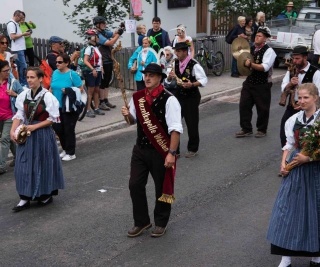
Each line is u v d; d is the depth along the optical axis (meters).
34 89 6.25
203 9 21.88
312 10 18.38
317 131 4.39
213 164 8.04
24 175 6.26
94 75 10.44
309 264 4.97
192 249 5.34
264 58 8.95
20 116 6.35
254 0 17.50
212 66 15.62
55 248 5.39
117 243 5.48
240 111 9.50
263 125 9.48
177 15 20.12
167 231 5.75
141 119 5.31
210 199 6.66
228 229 5.80
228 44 16.53
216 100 13.05
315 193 4.53
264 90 9.27
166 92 5.29
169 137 5.31
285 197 4.59
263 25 15.48
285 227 4.55
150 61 10.37
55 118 6.27
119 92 13.09
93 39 10.43
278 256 5.18
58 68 8.02
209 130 10.11
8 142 7.65
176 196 6.75
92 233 5.72
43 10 17.92
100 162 8.21
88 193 6.89
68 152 8.30
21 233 5.75
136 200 5.57
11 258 5.20
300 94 4.67
